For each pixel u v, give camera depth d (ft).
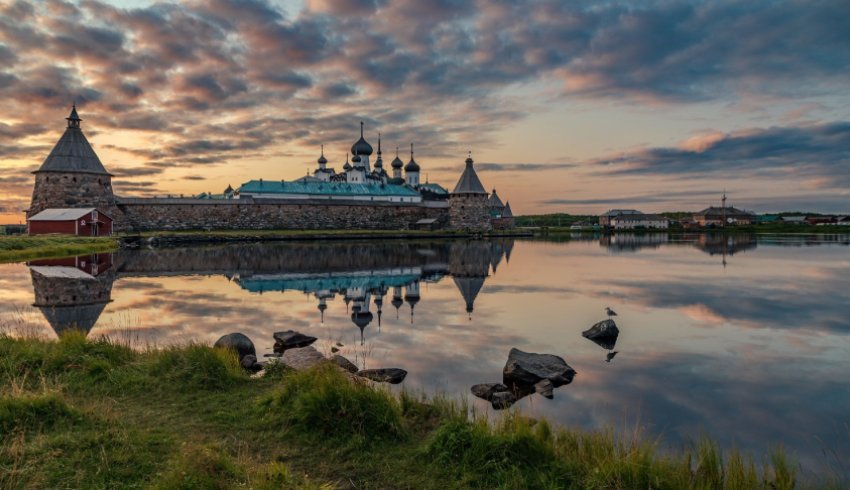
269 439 24.68
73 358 34.71
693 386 39.04
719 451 27.76
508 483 21.02
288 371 36.24
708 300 81.92
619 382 39.86
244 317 64.18
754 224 534.37
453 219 357.82
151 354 38.42
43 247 158.61
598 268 132.98
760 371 43.24
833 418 32.89
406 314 68.18
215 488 18.20
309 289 91.20
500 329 59.16
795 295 87.15
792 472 24.36
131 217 266.36
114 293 82.28
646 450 23.53
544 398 35.88
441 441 23.71
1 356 34.50
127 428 24.14
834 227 440.45
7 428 22.40
